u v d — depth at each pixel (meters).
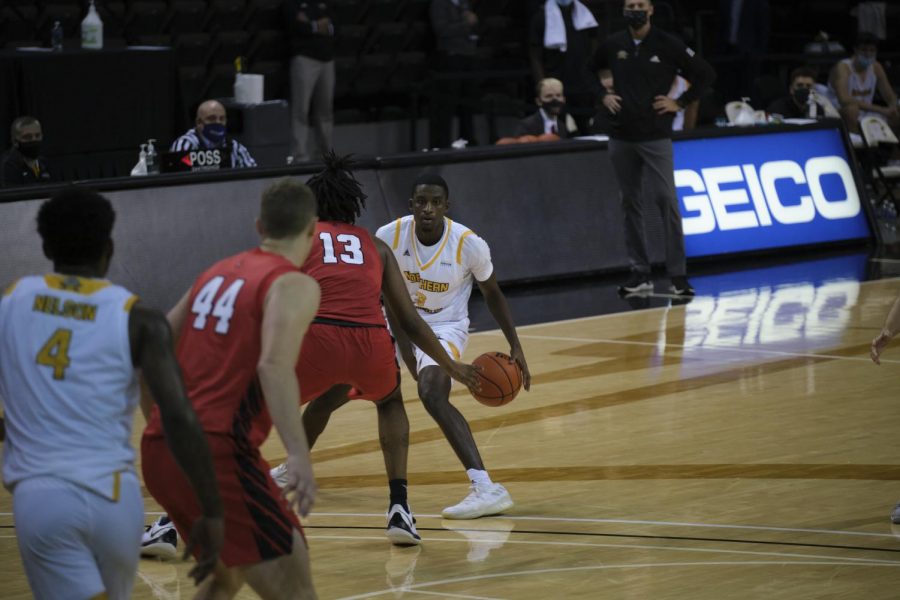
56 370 4.69
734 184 18.80
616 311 15.18
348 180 7.71
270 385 5.01
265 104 19.08
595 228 17.62
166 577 7.15
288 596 5.21
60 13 19.50
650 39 15.73
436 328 8.62
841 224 19.56
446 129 21.94
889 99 22.94
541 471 9.21
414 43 23.16
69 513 4.60
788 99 20.91
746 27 24.55
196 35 20.67
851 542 7.49
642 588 6.78
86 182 14.41
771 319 14.45
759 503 8.30
